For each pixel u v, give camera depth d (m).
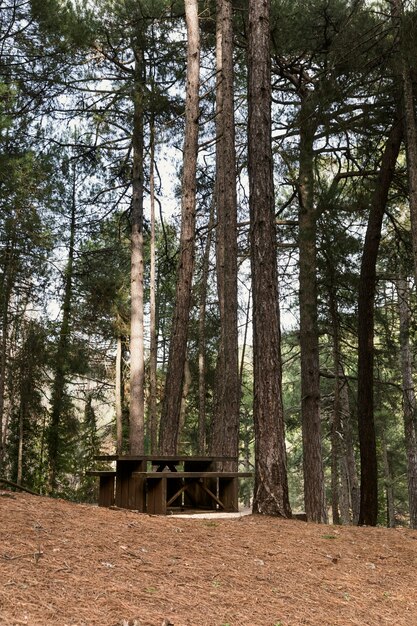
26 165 19.20
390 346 19.09
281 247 19.72
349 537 7.89
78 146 23.88
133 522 6.96
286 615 4.87
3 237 20.95
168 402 13.59
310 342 16.89
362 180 17.08
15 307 24.20
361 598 5.60
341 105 15.17
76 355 25.94
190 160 14.68
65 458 27.53
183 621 4.34
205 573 5.52
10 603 4.07
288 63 17.91
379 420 30.28
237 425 15.08
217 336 29.84
